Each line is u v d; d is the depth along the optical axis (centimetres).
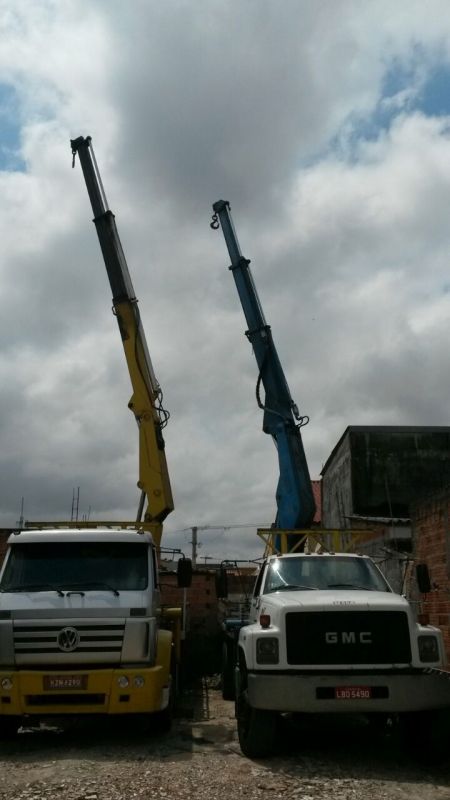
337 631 786
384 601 812
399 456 2622
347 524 2509
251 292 1709
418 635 789
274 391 1619
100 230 1512
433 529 1123
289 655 778
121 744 859
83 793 645
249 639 799
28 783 679
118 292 1468
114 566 944
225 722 1049
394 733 916
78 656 844
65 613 863
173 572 1526
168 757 785
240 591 1709
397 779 701
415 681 755
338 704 745
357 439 2631
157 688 848
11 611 862
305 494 1522
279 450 1578
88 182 1545
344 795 646
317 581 943
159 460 1375
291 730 931
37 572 931
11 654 841
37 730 970
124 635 859
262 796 641
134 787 664
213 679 1689
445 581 1067
